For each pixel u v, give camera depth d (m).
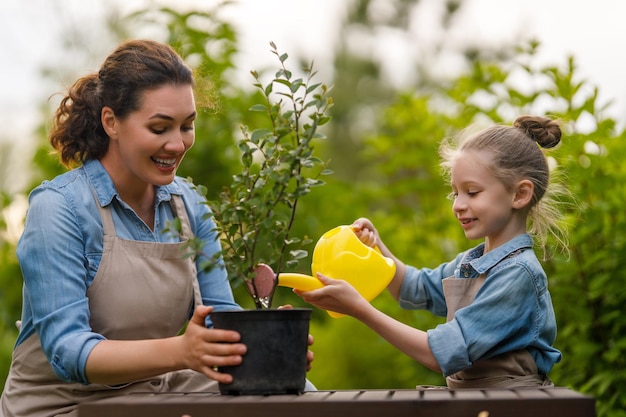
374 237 3.45
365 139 6.09
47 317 2.96
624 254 4.43
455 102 5.67
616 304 4.48
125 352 2.80
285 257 3.18
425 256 5.42
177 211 3.40
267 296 2.88
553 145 3.46
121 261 3.16
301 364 2.69
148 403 2.49
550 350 3.21
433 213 5.75
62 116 3.36
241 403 2.45
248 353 2.65
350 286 2.97
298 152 2.75
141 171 3.12
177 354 2.72
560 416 2.39
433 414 2.40
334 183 6.41
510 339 3.11
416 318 5.18
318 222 6.32
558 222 4.07
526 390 2.67
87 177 3.22
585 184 4.53
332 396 2.59
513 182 3.25
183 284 3.28
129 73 3.08
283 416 2.43
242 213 2.79
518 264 3.13
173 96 3.07
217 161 5.68
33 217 3.11
